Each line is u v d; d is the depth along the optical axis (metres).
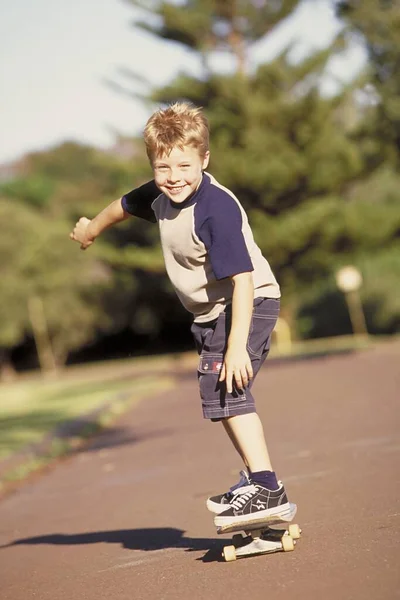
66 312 140.00
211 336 9.23
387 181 108.25
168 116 8.84
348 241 85.19
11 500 19.34
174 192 8.86
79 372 122.38
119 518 14.82
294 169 80.25
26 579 10.86
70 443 30.39
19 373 152.38
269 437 23.55
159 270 93.38
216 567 9.59
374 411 26.31
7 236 139.12
